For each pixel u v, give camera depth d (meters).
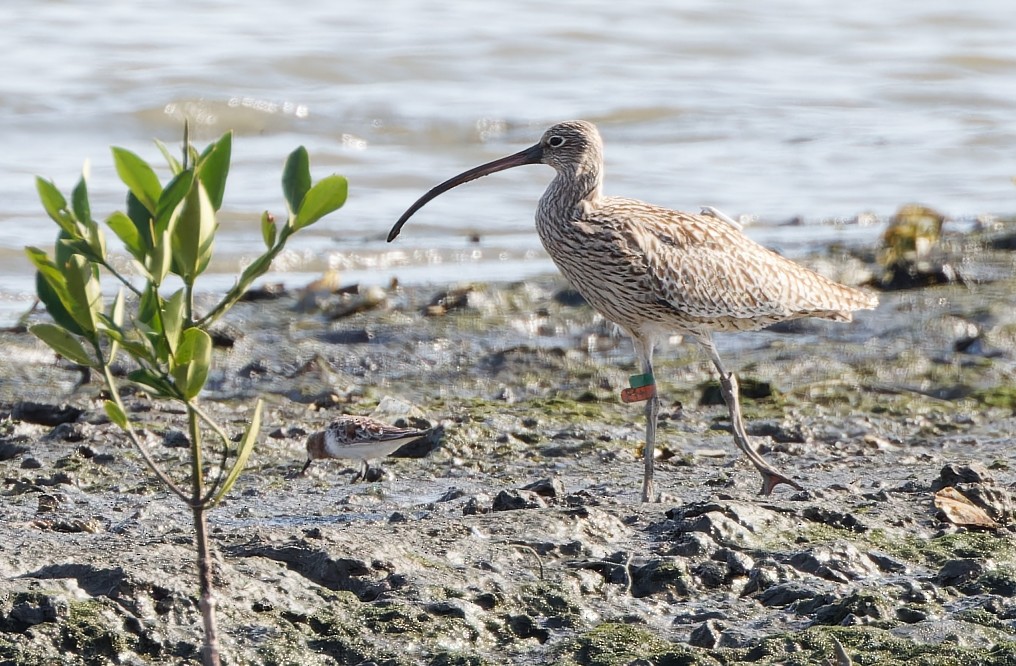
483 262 22.09
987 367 15.95
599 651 7.47
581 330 18.17
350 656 7.45
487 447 12.89
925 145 30.52
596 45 38.88
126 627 7.45
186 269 5.43
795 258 21.41
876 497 10.25
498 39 37.94
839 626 7.67
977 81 36.62
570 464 12.34
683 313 11.73
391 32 38.28
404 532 9.09
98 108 29.94
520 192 26.31
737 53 39.31
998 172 28.55
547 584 8.30
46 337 5.54
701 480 11.60
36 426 13.62
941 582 8.48
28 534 9.19
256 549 8.59
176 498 11.19
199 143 29.06
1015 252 21.80
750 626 7.89
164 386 5.61
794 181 27.39
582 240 11.80
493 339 17.67
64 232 5.56
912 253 21.55
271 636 7.53
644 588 8.44
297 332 17.72
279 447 12.98
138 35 36.50
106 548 8.70
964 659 7.27
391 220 23.98
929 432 13.58
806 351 16.83
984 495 10.05
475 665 7.32
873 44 41.03
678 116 32.16
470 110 31.41
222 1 42.06
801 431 13.41
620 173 27.45
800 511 9.60
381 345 17.25
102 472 11.96
